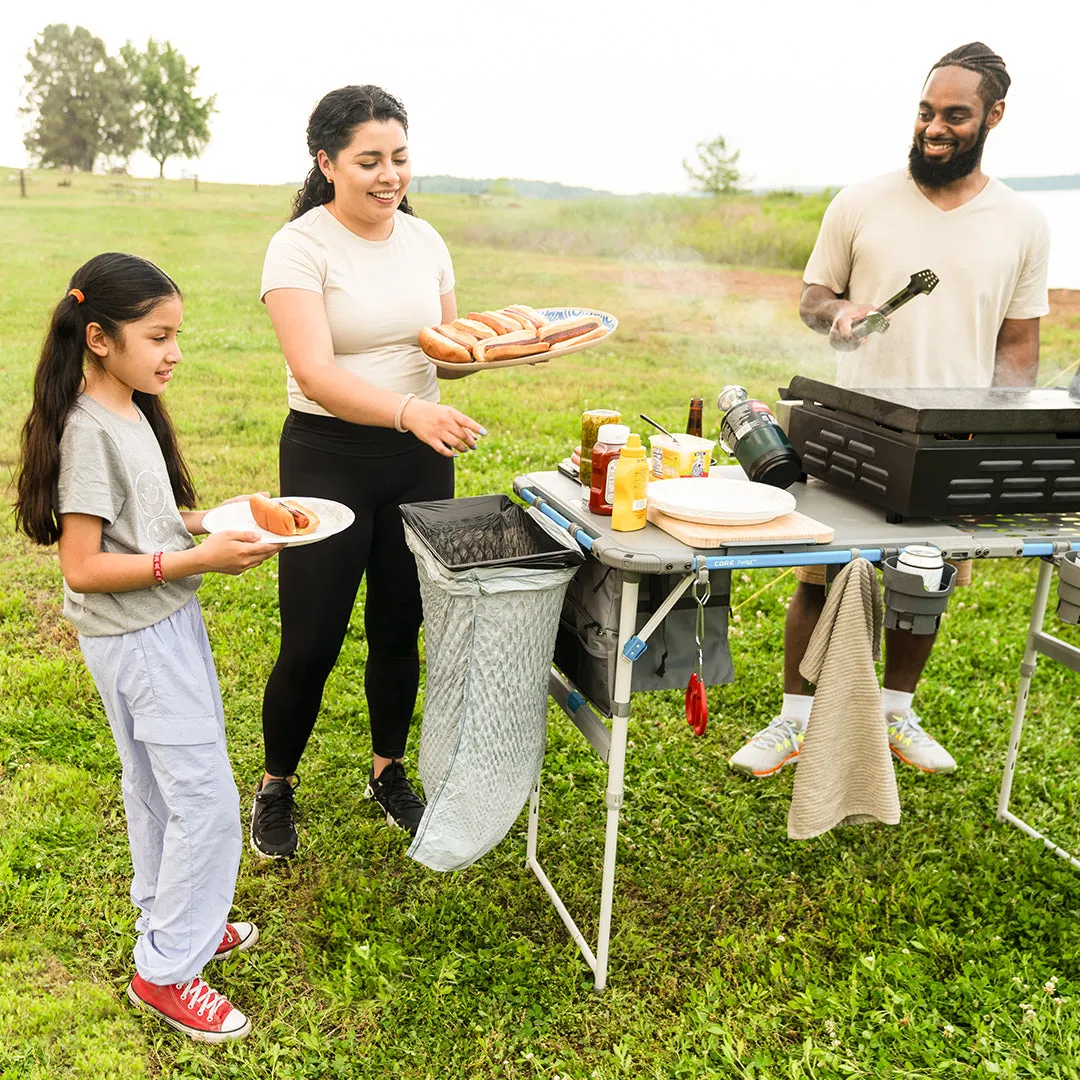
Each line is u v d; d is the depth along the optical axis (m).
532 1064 1.96
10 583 4.11
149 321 1.67
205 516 2.04
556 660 2.37
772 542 1.92
